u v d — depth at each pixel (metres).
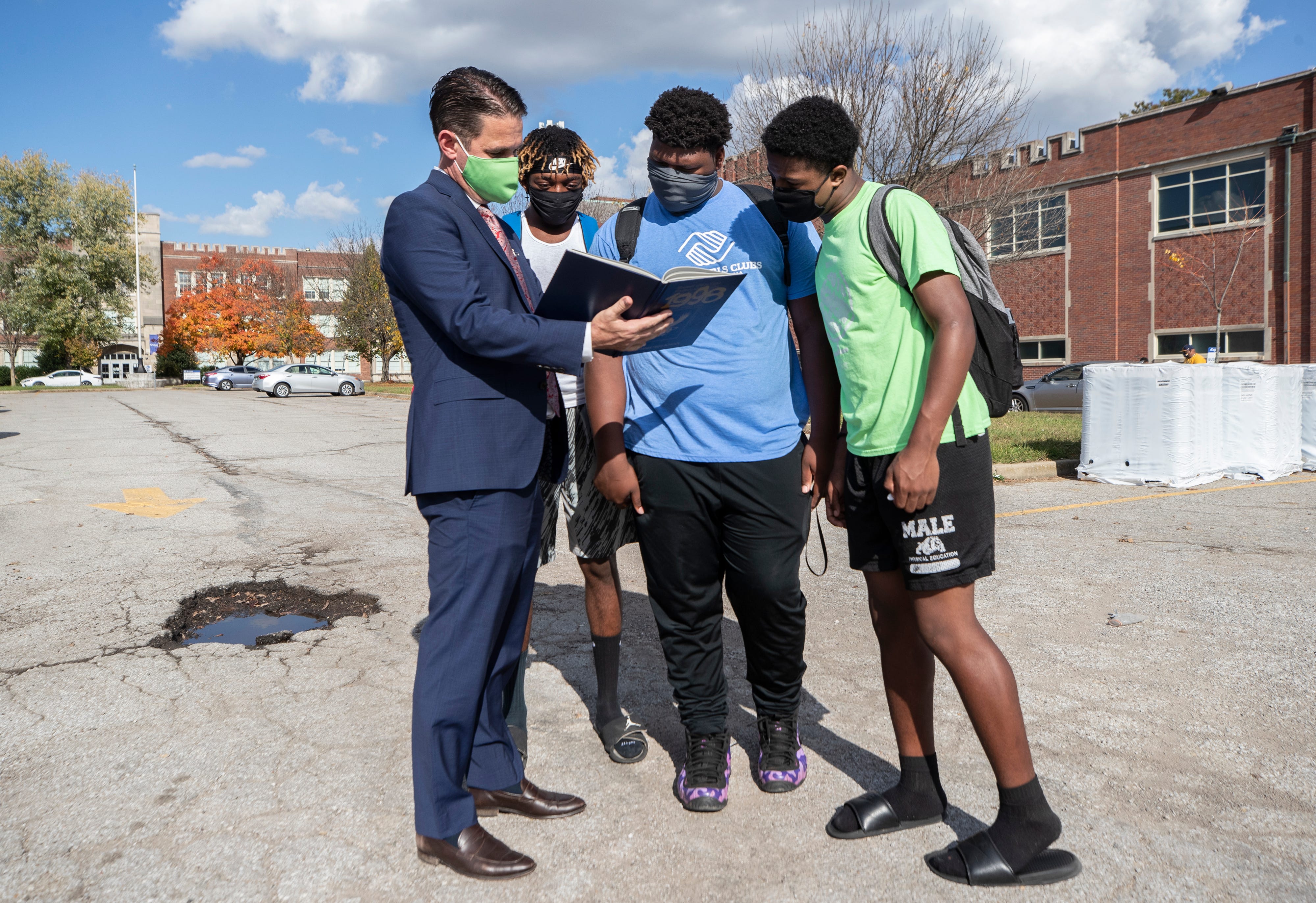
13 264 43.91
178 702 2.92
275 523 6.12
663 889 1.86
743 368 2.21
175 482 8.15
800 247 2.26
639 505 2.30
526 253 2.67
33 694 2.98
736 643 3.61
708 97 2.19
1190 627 3.70
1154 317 24.19
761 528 2.22
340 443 12.11
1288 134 21.23
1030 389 18.89
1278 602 4.05
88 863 1.95
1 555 5.10
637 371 2.30
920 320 1.88
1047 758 2.47
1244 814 2.15
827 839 2.07
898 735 2.13
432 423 1.95
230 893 1.84
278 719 2.78
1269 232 21.88
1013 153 17.97
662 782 2.39
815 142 1.87
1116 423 8.48
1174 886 1.85
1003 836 1.87
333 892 1.85
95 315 44.75
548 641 3.63
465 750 1.99
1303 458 9.34
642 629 3.81
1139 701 2.89
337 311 40.91
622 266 1.75
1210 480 8.51
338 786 2.33
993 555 1.89
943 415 1.76
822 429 2.26
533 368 2.02
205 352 55.84
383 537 5.66
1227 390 8.62
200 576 4.62
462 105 1.96
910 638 2.06
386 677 3.16
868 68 15.45
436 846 1.94
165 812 2.18
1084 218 25.55
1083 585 4.41
